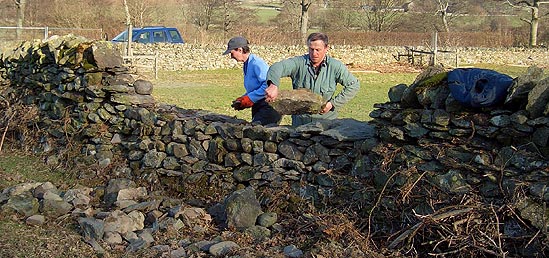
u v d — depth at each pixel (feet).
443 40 117.08
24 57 32.89
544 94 14.83
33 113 30.73
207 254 17.20
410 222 16.56
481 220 15.31
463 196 15.80
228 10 137.80
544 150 14.96
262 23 152.05
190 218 19.36
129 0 128.06
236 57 23.20
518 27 147.23
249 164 21.15
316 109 20.01
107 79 26.58
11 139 31.45
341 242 16.99
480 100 15.70
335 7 148.56
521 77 15.29
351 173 18.70
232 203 19.03
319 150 19.54
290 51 97.09
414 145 17.37
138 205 20.68
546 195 14.43
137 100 25.84
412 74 90.02
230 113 45.19
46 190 22.35
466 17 158.61
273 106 20.04
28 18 120.37
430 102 16.93
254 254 16.88
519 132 15.33
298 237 17.78
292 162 20.03
